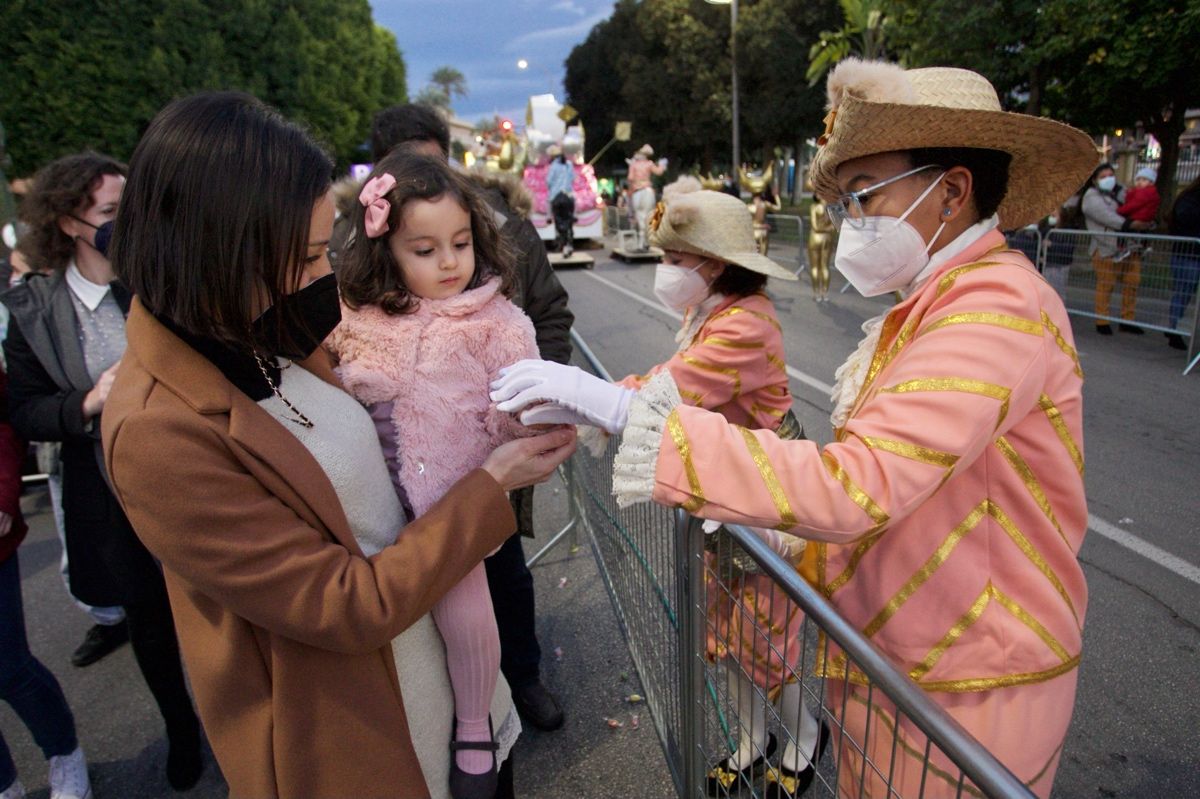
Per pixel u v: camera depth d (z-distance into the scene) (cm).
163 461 101
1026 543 116
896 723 105
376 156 263
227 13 1642
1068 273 803
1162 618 301
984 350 106
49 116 1431
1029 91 1012
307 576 108
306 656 115
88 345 224
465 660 143
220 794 245
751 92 2566
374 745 120
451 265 135
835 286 1119
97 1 1441
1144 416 523
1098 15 803
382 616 113
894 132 115
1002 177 123
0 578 215
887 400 109
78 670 317
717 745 196
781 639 184
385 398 133
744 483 107
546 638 311
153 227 101
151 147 101
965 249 124
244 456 107
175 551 104
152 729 278
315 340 115
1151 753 238
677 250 218
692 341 229
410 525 123
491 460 129
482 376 135
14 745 275
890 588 120
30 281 229
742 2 2483
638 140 3145
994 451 115
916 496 105
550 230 1596
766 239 1250
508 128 1623
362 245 138
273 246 102
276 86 1808
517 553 254
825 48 1468
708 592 178
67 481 221
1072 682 121
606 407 124
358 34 2331
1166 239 682
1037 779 120
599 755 249
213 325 104
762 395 217
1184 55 827
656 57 2934
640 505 227
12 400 221
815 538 108
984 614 115
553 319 251
